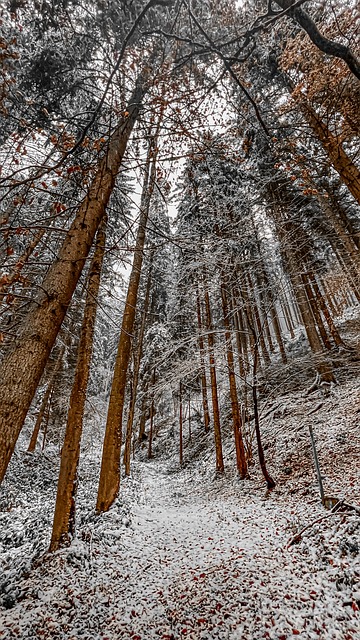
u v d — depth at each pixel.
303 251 12.79
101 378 17.28
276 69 5.87
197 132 3.73
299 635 3.07
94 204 3.12
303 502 6.44
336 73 4.31
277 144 4.83
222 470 11.27
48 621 3.60
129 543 5.81
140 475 13.96
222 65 3.71
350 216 15.63
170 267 10.48
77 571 4.61
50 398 16.27
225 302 10.92
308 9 4.04
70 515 5.56
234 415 10.50
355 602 3.31
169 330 16.72
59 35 3.90
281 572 4.11
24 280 2.40
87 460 15.26
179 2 2.93
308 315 12.68
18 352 2.15
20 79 4.07
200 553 5.29
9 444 1.85
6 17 3.48
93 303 7.11
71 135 3.36
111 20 3.78
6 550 6.03
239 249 7.67
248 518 6.61
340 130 5.10
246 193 7.71
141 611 3.76
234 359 10.64
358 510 4.74
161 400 19.44
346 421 9.20
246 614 3.46
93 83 3.94
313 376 13.46
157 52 3.67
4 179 2.61
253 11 4.00
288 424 11.05
